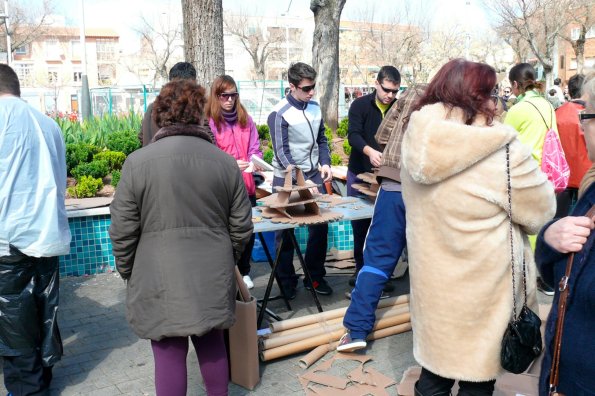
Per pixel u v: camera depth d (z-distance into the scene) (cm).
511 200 234
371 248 379
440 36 4550
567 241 162
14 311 321
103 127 1066
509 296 241
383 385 349
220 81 462
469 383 253
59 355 341
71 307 489
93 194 731
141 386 357
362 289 376
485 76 242
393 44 4112
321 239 493
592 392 156
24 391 332
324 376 359
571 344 160
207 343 283
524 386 335
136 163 260
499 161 232
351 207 439
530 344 231
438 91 247
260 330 384
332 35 1391
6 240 314
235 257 293
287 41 5566
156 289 260
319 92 1412
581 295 158
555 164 468
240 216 280
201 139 275
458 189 235
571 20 3009
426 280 250
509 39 3181
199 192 264
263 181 531
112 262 585
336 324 401
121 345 416
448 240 241
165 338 269
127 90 2580
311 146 488
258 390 347
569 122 521
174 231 262
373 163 446
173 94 274
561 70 5209
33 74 7175
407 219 261
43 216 323
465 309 242
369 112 481
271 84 2345
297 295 507
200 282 262
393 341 412
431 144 231
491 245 237
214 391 287
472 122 240
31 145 321
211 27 700
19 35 4850
